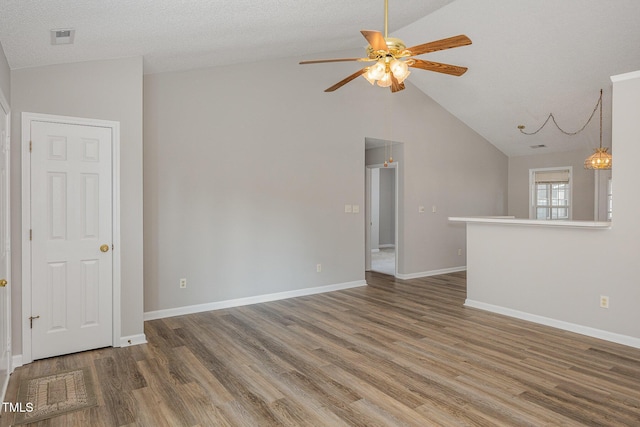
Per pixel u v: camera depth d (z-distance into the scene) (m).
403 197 6.58
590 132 6.51
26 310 3.14
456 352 3.38
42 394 2.66
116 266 3.53
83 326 3.41
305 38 4.48
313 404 2.53
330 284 5.73
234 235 4.87
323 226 5.64
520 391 2.68
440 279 6.61
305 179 5.45
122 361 3.21
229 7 3.00
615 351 3.38
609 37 4.41
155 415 2.40
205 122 4.64
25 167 3.12
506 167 8.19
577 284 3.86
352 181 5.94
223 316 4.46
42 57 3.03
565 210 7.46
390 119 6.33
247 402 2.55
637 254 3.45
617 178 3.56
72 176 3.33
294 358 3.27
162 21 2.95
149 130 4.31
